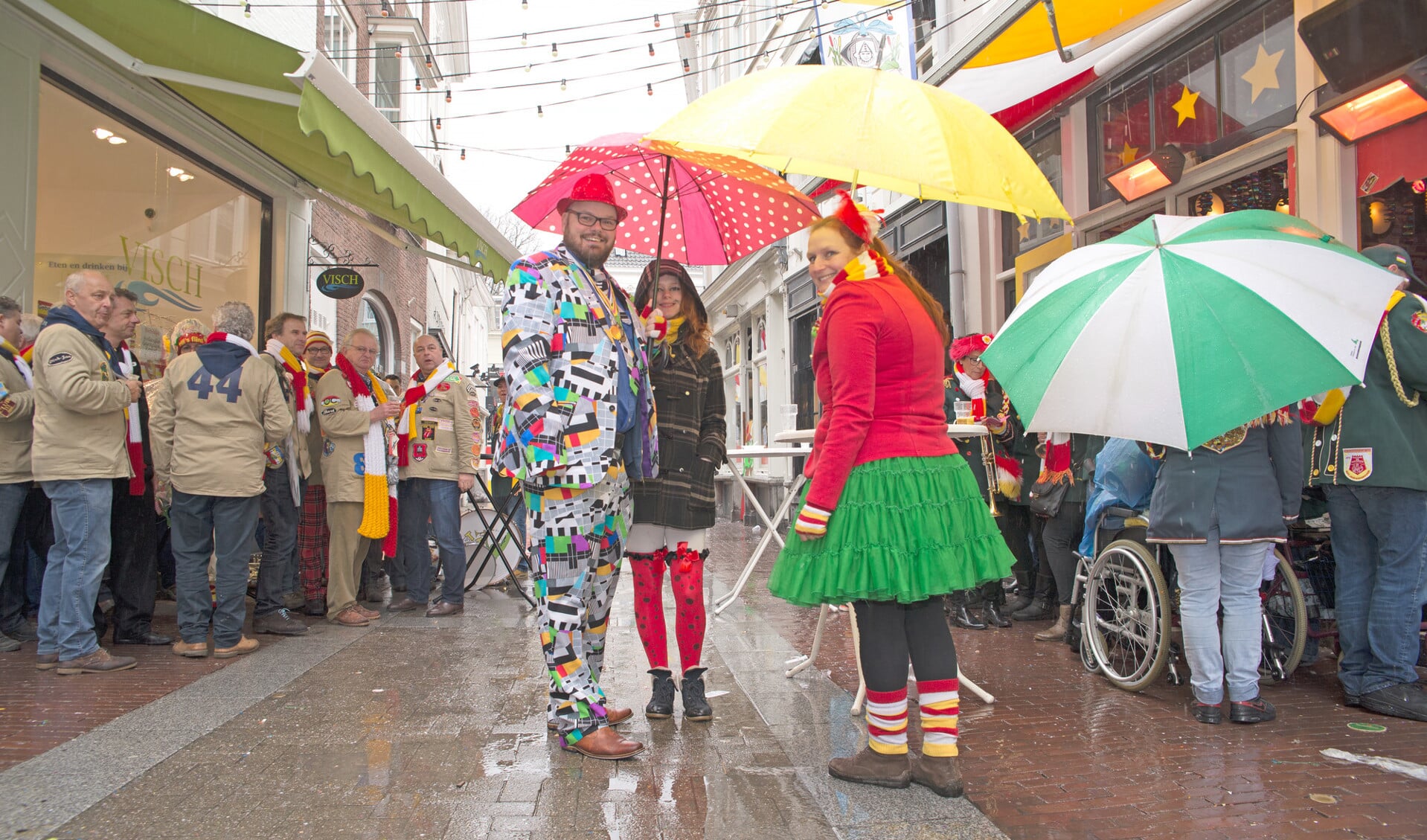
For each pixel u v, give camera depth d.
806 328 13.72
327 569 5.90
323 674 3.99
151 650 4.61
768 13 12.52
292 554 5.79
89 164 6.79
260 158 7.98
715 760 2.84
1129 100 6.43
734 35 16.70
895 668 2.65
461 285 26.09
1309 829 2.34
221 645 4.43
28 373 4.63
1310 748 3.05
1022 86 5.84
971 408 5.41
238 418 4.40
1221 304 3.05
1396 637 3.48
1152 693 3.84
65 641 4.01
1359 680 3.60
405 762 2.77
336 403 5.34
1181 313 3.08
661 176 3.76
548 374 2.79
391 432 6.02
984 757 2.98
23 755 2.84
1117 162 6.58
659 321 3.15
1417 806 2.50
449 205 6.81
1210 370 3.00
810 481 2.66
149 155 7.09
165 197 7.50
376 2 13.73
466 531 7.10
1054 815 2.45
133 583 4.79
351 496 5.32
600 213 2.98
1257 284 3.04
